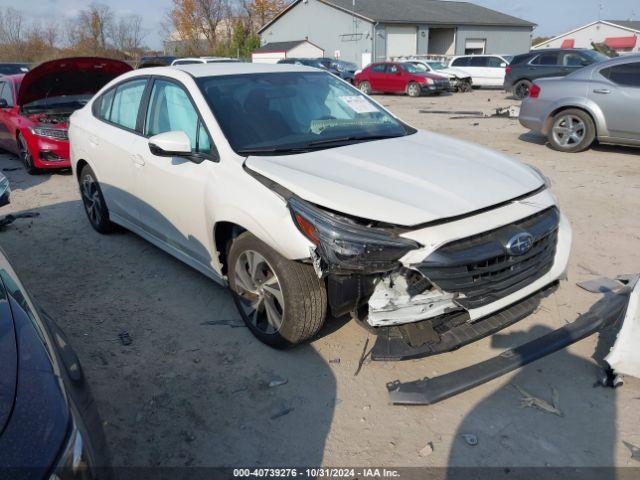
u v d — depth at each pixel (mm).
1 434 1503
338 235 2725
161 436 2787
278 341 3338
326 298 3158
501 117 13969
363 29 35562
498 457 2580
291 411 2924
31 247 5445
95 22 45375
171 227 4160
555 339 3195
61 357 1954
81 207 6785
